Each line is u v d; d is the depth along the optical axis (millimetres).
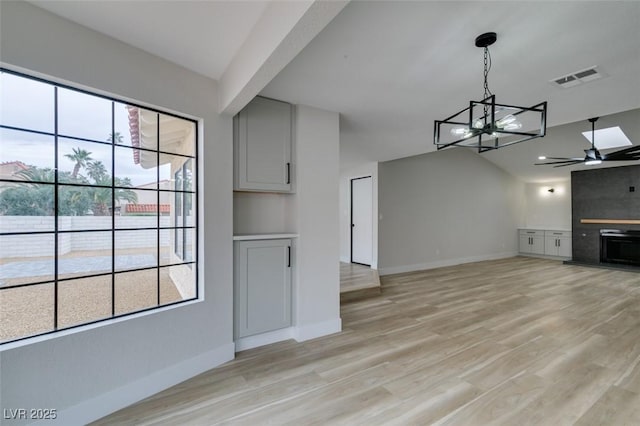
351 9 1599
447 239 7430
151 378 2062
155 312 2105
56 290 1788
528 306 4129
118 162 2240
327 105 3041
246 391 2111
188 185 2934
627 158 4691
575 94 2750
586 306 4129
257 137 2799
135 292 2916
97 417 1811
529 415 1853
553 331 3229
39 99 1762
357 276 5531
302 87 2617
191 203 2670
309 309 3047
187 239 2898
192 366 2297
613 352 2719
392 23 1727
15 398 1548
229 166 2570
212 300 2441
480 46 1943
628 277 6047
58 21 1678
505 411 1891
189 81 2299
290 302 3010
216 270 2473
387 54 2074
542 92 2697
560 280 5789
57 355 1676
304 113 3037
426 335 3119
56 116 1812
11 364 1535
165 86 2154
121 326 1930
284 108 2953
